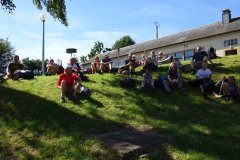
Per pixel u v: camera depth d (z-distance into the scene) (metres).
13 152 4.17
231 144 4.64
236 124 5.63
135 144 4.42
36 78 9.86
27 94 7.21
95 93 7.95
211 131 5.26
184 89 8.51
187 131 5.24
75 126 5.35
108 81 9.50
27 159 3.97
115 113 6.50
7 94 7.09
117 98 7.68
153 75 10.42
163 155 4.20
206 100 7.45
